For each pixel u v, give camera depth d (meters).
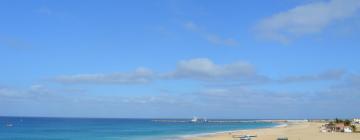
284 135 90.69
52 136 102.38
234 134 101.88
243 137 80.06
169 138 91.19
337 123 137.12
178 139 86.69
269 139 77.50
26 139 92.00
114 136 102.00
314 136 85.31
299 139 75.88
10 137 98.44
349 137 81.56
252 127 182.12
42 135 106.94
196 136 97.31
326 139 75.94
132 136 101.50
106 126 185.25
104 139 90.81
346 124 126.69
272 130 126.00
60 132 123.62
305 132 106.06
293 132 107.25
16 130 136.25
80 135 107.25
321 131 110.69
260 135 92.12
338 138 78.44
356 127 125.19
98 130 138.88
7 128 151.75
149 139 89.00
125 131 131.75
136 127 174.50
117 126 186.75
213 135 99.88
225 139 82.56
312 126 167.25
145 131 131.62
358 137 81.38
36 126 176.75
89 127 169.50
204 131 130.88
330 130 111.56
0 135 106.56
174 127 177.75
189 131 131.88
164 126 192.75
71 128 156.75
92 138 94.50
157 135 105.31
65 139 91.88
